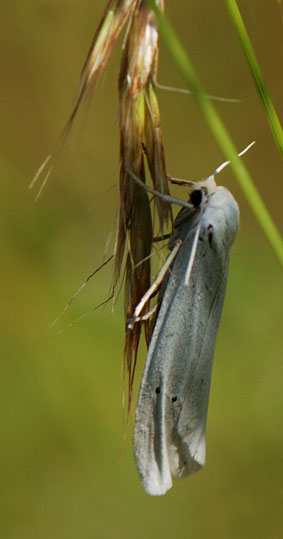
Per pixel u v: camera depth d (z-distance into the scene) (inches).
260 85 6.9
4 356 8.9
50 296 9.5
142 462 7.1
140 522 8.6
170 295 7.2
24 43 10.7
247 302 9.7
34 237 10.0
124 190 7.0
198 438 7.2
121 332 9.1
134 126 6.9
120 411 8.8
